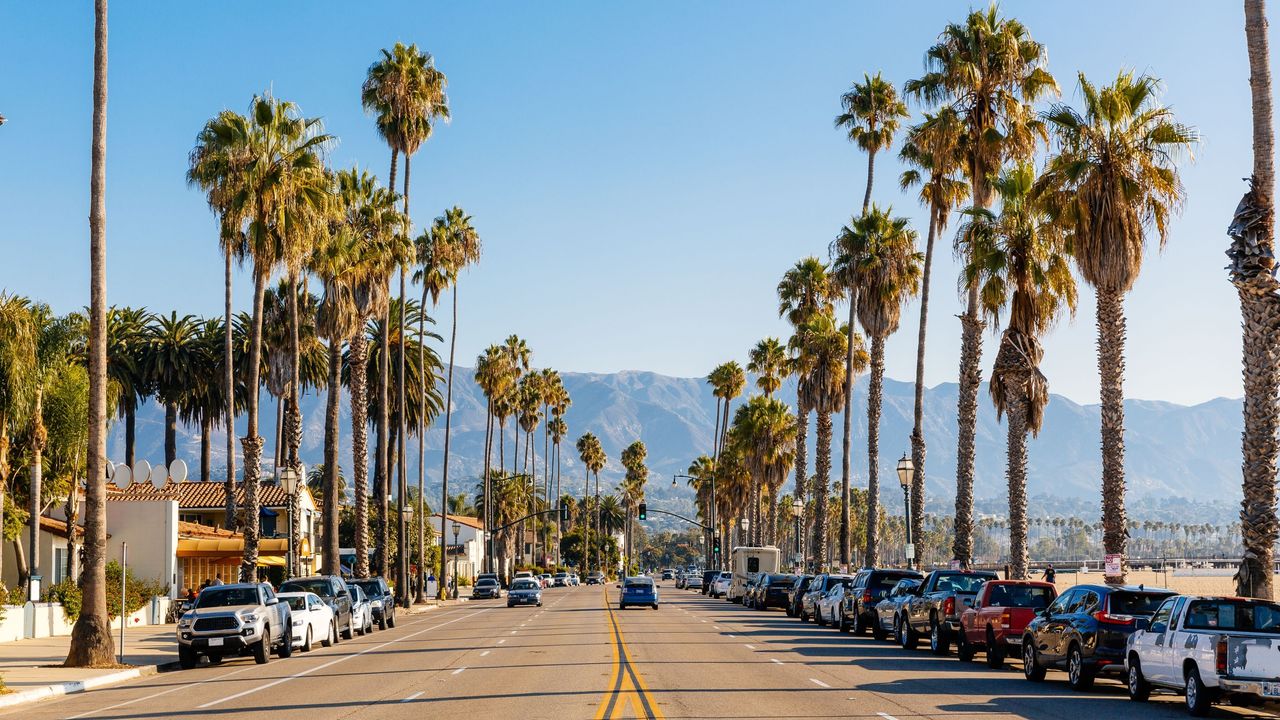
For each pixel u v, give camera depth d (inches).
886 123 2501.2
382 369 2716.5
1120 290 1254.3
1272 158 933.2
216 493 2874.0
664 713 689.6
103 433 1157.1
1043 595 1056.2
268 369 3230.8
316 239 1846.7
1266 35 937.5
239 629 1181.7
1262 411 925.2
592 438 7185.0
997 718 668.7
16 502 2025.1
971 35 1769.2
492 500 6141.7
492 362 4414.4
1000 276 1539.1
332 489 2185.0
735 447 4055.1
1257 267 926.4
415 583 3083.2
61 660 1193.4
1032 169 1540.4
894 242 2295.8
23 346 1680.6
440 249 3006.9
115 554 2071.9
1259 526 919.7
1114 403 1244.5
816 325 2733.8
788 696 779.4
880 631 1381.6
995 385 1562.5
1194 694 706.2
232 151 1692.9
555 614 2235.5
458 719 678.5
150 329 3250.5
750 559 2891.2
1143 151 1256.2
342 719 693.3
